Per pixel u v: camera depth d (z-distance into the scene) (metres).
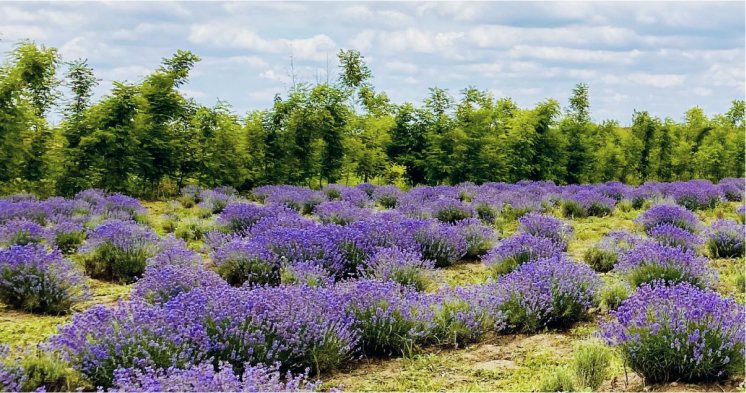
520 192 18.75
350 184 27.27
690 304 5.10
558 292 6.80
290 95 23.45
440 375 5.37
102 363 4.71
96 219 12.43
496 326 6.43
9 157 16.64
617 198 19.38
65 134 18.52
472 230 11.04
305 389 4.57
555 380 4.75
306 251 8.54
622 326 5.09
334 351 5.47
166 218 14.03
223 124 21.08
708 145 37.19
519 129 27.27
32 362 4.73
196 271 7.19
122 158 18.59
